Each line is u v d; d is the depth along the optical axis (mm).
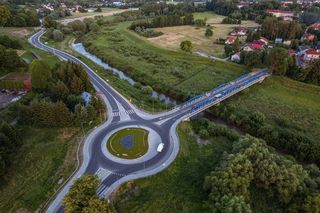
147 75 142875
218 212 60469
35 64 102562
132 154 78375
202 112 113625
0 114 90625
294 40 184625
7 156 70125
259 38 195000
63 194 64938
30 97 102875
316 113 110625
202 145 86875
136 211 61719
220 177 65750
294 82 132375
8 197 64250
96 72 140000
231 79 139000
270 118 106312
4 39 151500
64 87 99375
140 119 96375
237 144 79438
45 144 81125
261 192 68625
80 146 81562
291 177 66312
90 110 92750
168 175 72375
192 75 144250
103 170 72562
